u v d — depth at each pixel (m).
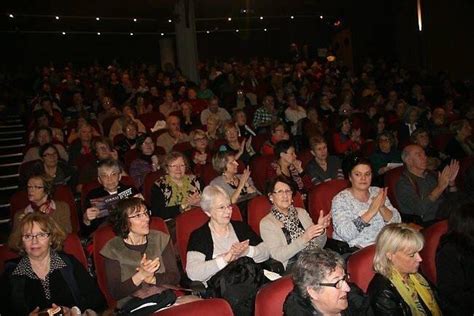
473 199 4.10
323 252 2.25
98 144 5.61
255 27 19.30
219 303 2.23
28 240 2.81
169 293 2.66
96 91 11.82
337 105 10.91
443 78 11.76
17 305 2.81
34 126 8.37
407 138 7.60
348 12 16.14
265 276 3.11
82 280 3.00
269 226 3.61
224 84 12.74
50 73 14.63
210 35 20.47
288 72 15.73
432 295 2.67
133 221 3.13
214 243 3.41
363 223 3.56
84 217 4.15
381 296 2.48
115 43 19.27
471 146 6.47
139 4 13.24
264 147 6.34
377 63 14.46
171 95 9.84
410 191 4.44
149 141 5.86
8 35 17.36
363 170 3.68
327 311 2.21
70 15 13.88
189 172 4.86
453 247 2.81
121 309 2.79
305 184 5.28
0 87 13.47
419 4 13.25
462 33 11.84
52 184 4.16
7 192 7.39
